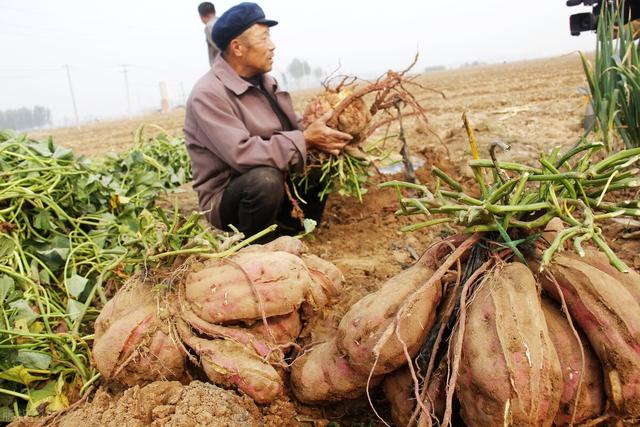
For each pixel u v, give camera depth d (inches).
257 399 71.1
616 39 149.3
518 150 207.9
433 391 64.8
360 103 130.3
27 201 123.5
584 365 59.7
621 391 58.6
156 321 75.0
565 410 60.8
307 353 78.2
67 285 106.0
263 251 81.4
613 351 58.4
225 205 130.3
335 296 83.8
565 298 63.4
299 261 78.4
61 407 85.2
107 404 74.2
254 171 123.0
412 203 71.4
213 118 124.6
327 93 133.6
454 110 440.1
